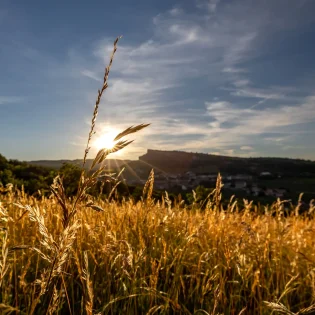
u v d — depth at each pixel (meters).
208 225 4.51
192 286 3.66
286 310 1.80
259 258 3.86
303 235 5.14
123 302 3.13
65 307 2.91
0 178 10.65
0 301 2.52
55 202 3.41
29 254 2.96
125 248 3.22
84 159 1.06
